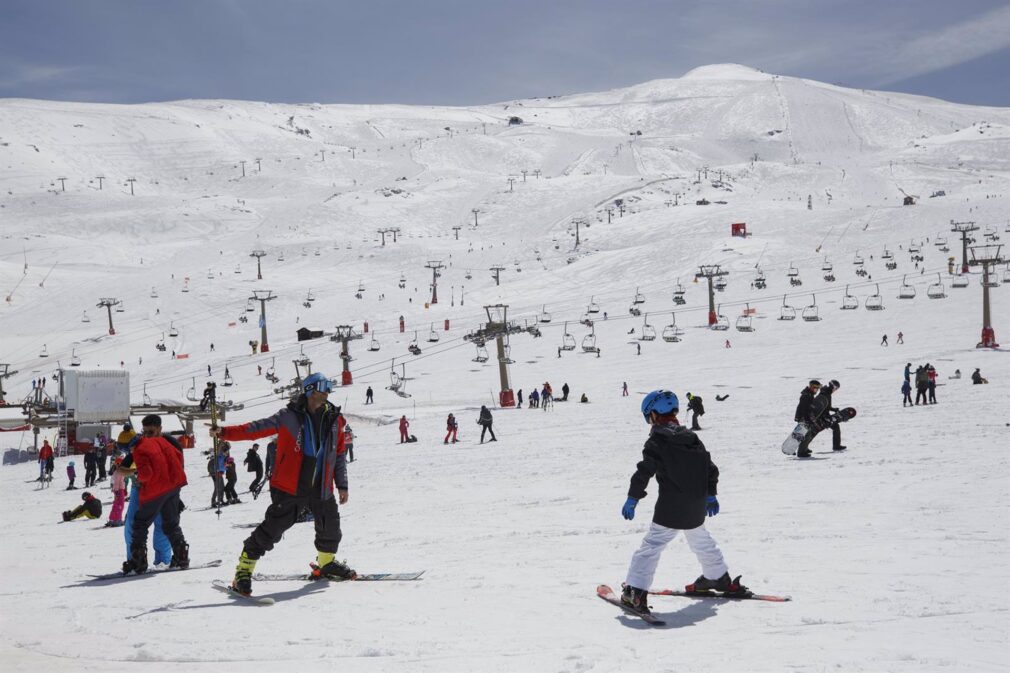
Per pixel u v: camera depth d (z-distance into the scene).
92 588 7.50
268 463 18.28
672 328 84.81
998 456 15.20
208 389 33.34
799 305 96.31
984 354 57.12
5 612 6.42
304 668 4.34
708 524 9.70
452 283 160.25
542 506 13.24
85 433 51.31
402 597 6.12
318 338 110.44
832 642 4.56
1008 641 4.45
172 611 5.99
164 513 8.51
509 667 4.27
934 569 6.45
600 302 118.00
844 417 18.23
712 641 4.70
